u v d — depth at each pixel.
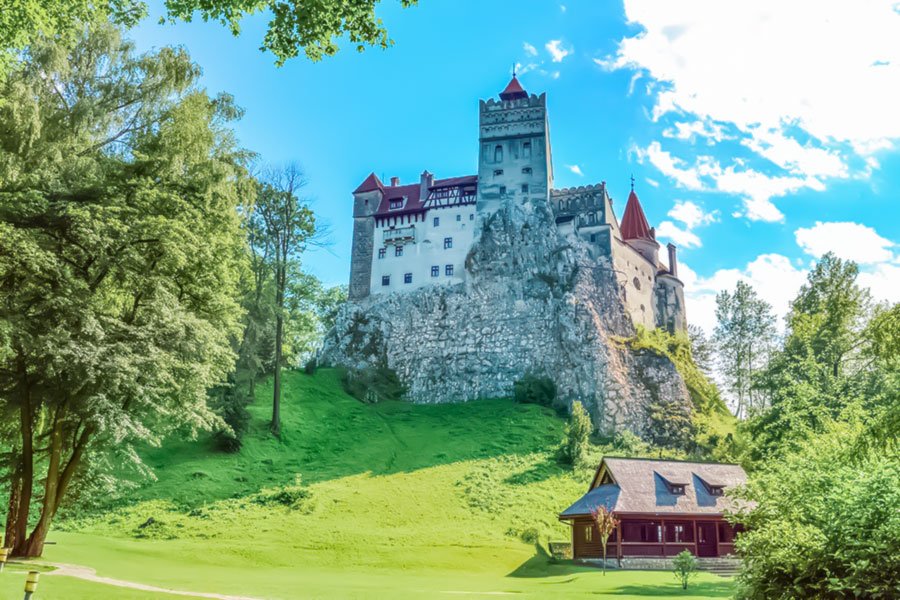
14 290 28.67
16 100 27.58
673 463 49.88
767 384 59.81
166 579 28.42
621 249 101.56
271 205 77.50
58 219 29.95
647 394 87.12
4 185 28.77
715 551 45.50
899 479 14.56
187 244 31.36
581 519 46.88
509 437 74.19
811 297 69.69
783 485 18.42
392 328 100.75
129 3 19.95
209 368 34.00
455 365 94.62
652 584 32.59
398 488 59.00
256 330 70.12
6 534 32.41
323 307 108.06
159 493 54.22
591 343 88.19
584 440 68.69
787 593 14.42
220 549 40.66
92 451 36.56
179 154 33.09
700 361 121.25
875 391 49.31
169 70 33.91
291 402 80.56
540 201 100.62
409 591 27.83
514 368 91.75
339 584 30.03
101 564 32.00
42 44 29.19
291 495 54.44
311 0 13.73
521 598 25.56
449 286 100.75
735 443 75.31
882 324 16.39
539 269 96.56
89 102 31.48
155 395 30.50
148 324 30.84
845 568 13.56
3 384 30.64
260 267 73.50
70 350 26.55
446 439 74.94
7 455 32.09
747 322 105.56
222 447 64.12
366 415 82.56
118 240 29.94
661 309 109.88
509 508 54.88
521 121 105.00
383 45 14.67
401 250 106.00
